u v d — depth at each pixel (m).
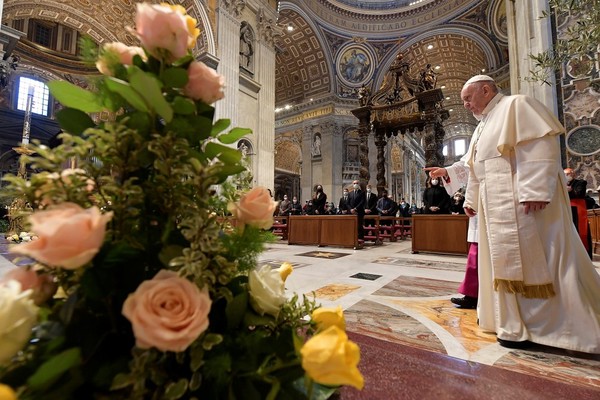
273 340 0.62
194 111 0.60
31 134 15.23
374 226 9.27
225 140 0.70
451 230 6.05
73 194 0.52
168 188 0.56
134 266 0.54
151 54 0.58
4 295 0.41
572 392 0.99
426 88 9.85
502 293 1.86
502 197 1.85
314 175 20.02
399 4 19.03
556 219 1.75
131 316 0.44
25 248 0.40
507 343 1.82
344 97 20.16
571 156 6.06
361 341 1.39
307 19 17.20
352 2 18.86
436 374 1.08
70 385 0.45
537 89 6.42
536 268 1.75
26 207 0.56
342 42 19.38
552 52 3.35
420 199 30.03
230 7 10.00
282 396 0.59
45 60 14.97
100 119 0.68
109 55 0.59
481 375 1.08
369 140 19.84
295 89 21.36
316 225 7.88
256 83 10.97
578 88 6.02
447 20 17.89
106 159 0.55
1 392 0.37
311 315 0.71
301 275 3.97
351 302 2.77
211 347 0.53
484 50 17.42
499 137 1.85
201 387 0.55
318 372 0.44
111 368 0.49
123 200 0.54
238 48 10.18
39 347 0.44
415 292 3.12
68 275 0.52
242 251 0.65
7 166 14.61
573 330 1.65
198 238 0.54
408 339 1.96
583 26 2.33
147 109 0.54
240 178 0.72
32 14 9.82
